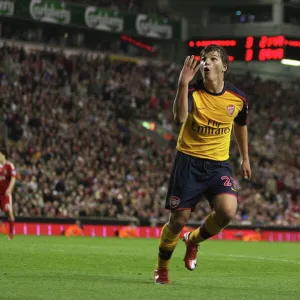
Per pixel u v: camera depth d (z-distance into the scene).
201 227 19.34
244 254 38.66
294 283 20.80
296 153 93.19
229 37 71.44
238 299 15.88
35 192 62.06
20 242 41.50
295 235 70.25
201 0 105.56
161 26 102.62
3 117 73.25
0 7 87.88
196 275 23.22
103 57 99.69
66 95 81.88
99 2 98.25
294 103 104.50
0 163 44.41
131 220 62.56
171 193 19.02
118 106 86.62
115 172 71.19
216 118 18.73
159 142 88.31
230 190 18.77
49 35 100.19
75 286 17.62
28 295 15.45
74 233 59.19
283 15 101.69
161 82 96.19
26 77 80.56
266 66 109.94
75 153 71.88
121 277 20.86
